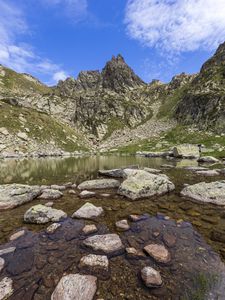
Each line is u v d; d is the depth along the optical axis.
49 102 144.50
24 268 5.42
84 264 5.51
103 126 135.88
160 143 88.75
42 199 12.49
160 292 4.53
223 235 7.39
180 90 180.50
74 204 11.41
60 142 79.00
